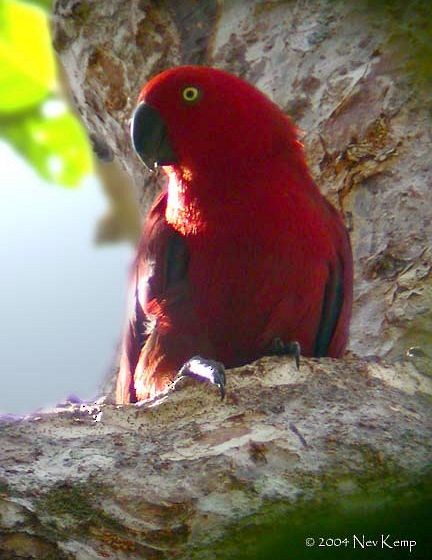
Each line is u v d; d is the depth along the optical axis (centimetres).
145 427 857
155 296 1030
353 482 823
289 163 1052
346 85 1190
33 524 763
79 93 1395
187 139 1048
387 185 1144
